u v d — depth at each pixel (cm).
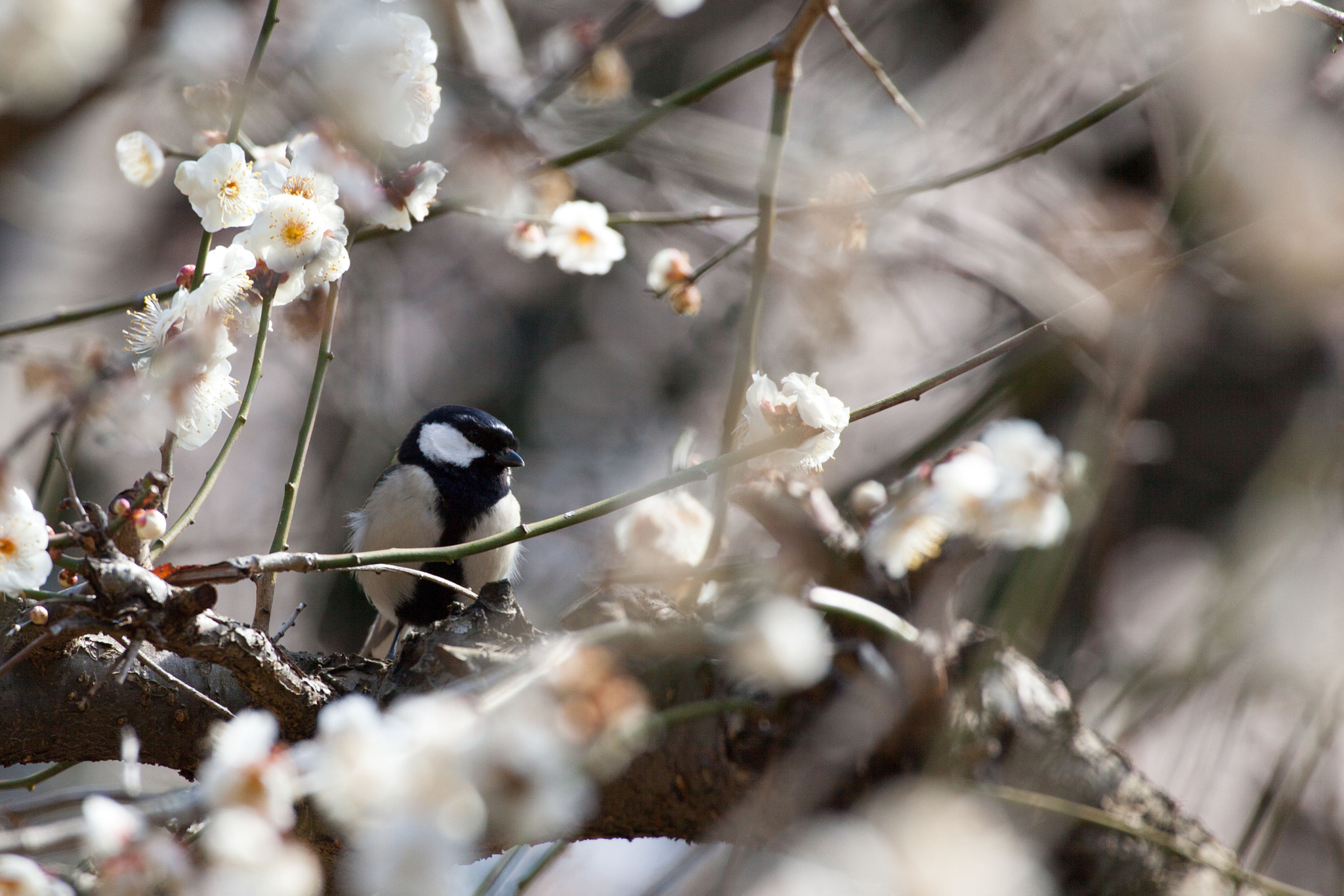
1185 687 421
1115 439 418
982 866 397
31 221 503
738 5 736
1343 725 427
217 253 403
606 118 490
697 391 735
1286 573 425
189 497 625
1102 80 595
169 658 407
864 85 580
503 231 616
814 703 403
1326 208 423
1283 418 606
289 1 424
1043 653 460
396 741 392
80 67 392
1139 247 464
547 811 393
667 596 407
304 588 623
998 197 566
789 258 466
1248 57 420
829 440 404
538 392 783
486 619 407
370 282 665
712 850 415
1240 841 413
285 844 394
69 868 397
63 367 401
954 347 554
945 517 399
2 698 406
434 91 404
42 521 398
